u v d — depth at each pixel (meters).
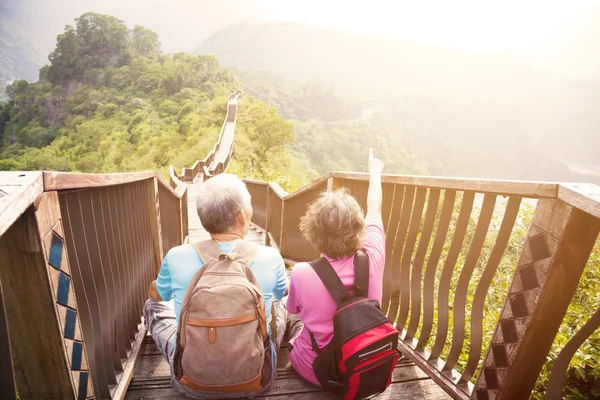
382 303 2.59
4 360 0.75
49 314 1.10
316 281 1.60
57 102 104.88
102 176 1.62
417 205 2.24
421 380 2.04
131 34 127.38
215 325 1.38
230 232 1.59
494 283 4.12
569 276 1.31
